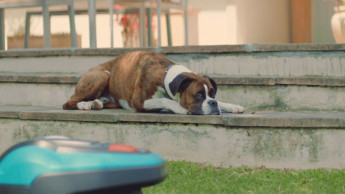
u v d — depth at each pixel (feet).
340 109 17.80
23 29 25.22
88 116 16.99
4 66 22.82
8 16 25.48
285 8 36.11
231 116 15.53
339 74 18.88
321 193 13.10
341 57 18.83
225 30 33.53
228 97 18.52
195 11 34.40
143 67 17.60
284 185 13.74
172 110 16.70
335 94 17.78
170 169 15.14
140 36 26.30
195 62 19.76
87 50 21.12
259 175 14.55
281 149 15.14
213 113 16.33
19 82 21.15
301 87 17.97
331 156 15.01
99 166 5.32
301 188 13.48
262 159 15.28
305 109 17.98
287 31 36.19
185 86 16.52
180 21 28.86
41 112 17.65
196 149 15.84
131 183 5.40
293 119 14.98
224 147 15.56
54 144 5.59
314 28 35.55
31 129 17.87
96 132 16.98
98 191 5.40
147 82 17.19
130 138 16.57
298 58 19.06
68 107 18.95
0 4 25.09
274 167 15.20
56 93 20.57
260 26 34.78
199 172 15.01
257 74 19.29
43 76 20.65
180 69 17.01
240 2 33.24
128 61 18.51
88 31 25.81
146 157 5.57
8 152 5.61
